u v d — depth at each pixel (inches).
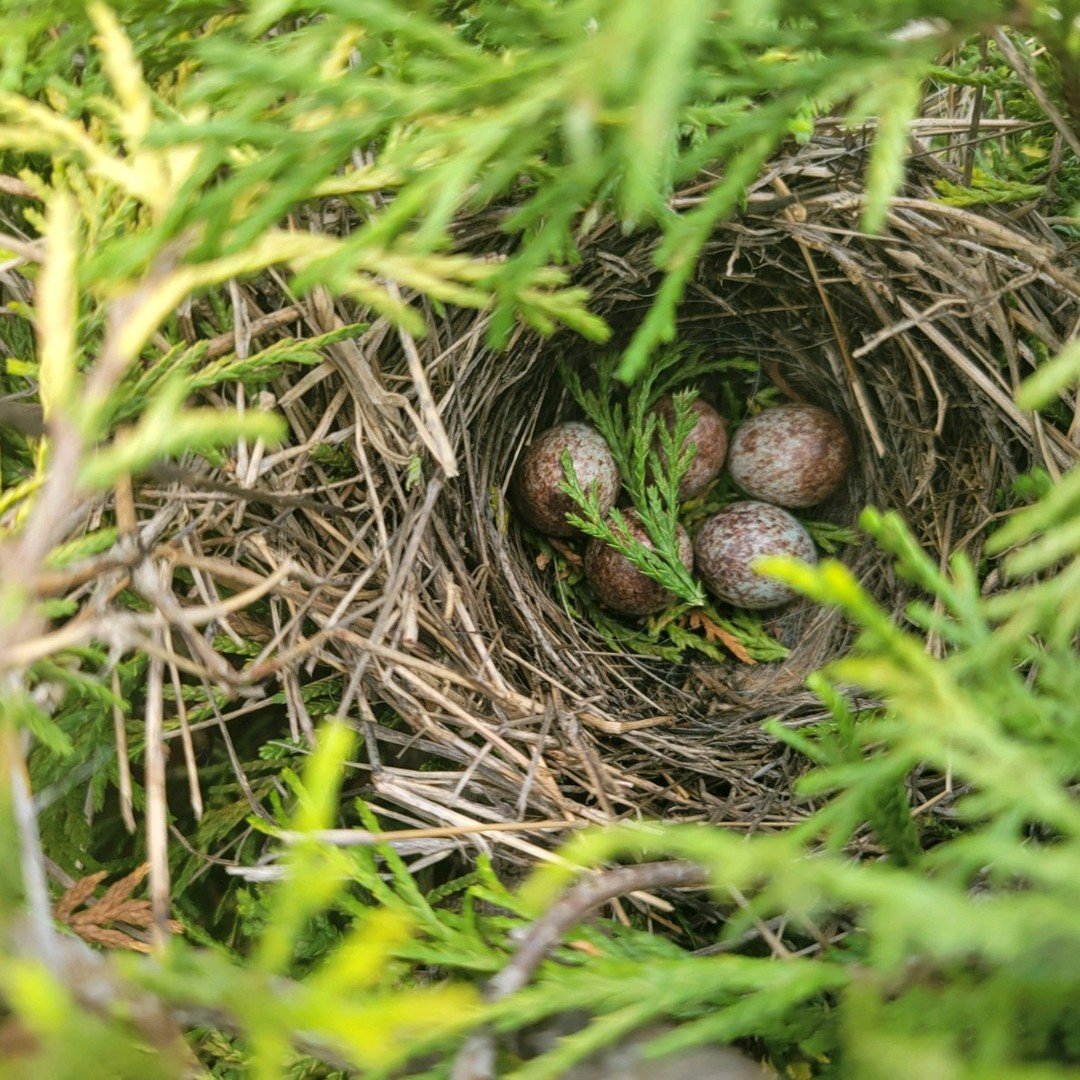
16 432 4.3
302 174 2.6
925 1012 2.3
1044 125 4.9
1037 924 1.9
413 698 4.9
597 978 2.5
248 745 5.1
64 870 4.2
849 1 2.5
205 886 4.8
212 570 4.0
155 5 3.3
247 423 2.2
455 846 4.5
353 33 3.0
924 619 2.6
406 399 5.0
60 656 3.4
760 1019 2.5
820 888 2.2
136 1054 2.1
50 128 3.0
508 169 2.6
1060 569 4.9
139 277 2.8
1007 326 5.3
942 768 4.7
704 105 3.7
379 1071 2.3
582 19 2.3
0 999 2.2
